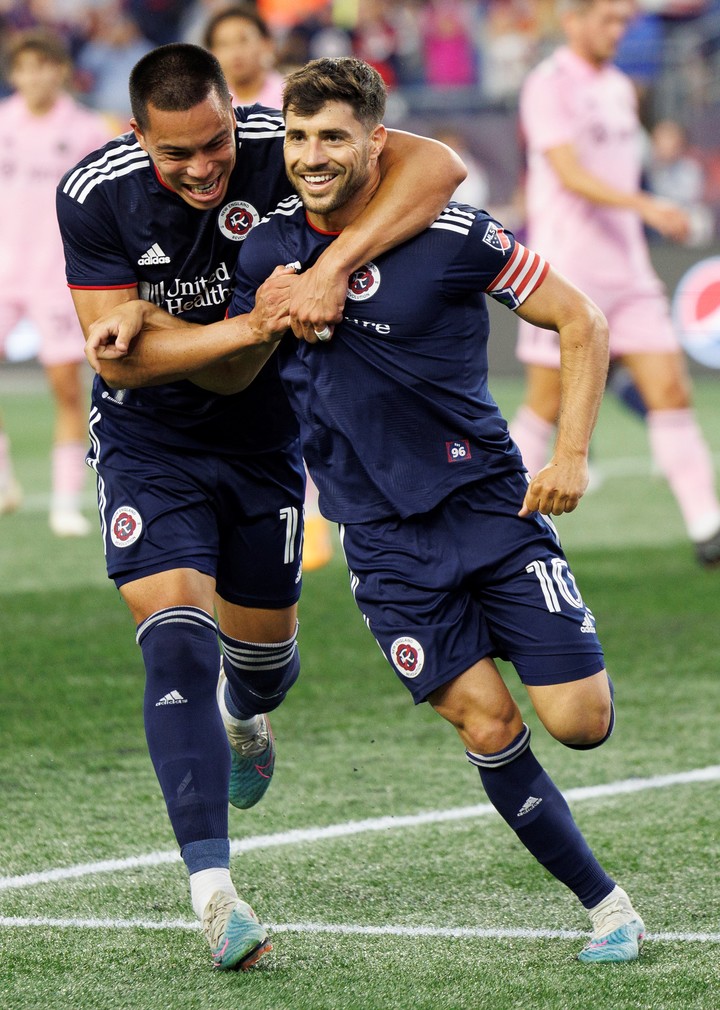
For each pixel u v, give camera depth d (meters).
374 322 7.82
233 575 9.16
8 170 20.67
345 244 7.70
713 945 7.87
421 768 11.29
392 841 9.70
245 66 16.86
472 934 8.11
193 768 7.72
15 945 7.96
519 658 7.91
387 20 43.53
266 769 9.96
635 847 9.48
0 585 17.86
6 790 10.73
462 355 7.95
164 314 8.16
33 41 20.91
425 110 39.34
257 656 9.41
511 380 36.97
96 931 8.17
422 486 7.94
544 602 7.84
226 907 7.44
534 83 18.16
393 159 7.91
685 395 18.27
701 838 9.63
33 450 29.75
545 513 7.81
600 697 7.82
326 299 7.66
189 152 7.74
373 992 7.27
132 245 8.31
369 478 8.00
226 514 9.00
